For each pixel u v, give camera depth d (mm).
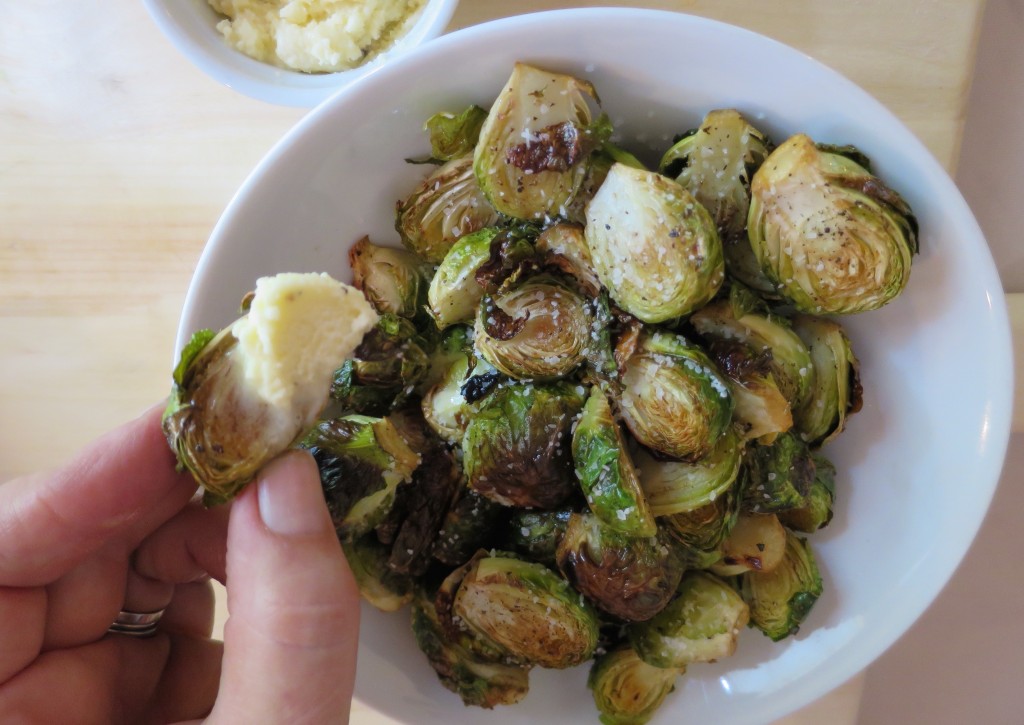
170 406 172
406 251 232
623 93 203
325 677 165
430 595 233
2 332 265
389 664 229
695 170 206
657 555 215
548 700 239
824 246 199
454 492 231
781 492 221
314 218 217
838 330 222
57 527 183
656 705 237
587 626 222
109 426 267
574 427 214
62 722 194
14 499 182
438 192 217
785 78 195
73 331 264
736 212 211
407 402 237
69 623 203
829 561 238
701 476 212
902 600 225
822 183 197
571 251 212
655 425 210
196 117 254
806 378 219
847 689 269
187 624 244
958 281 205
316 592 166
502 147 201
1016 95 275
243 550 169
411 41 237
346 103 199
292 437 172
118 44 253
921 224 204
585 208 213
